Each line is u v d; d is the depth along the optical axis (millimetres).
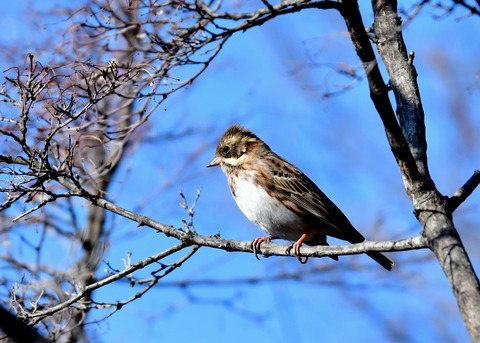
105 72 11266
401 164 9227
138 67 12391
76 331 12992
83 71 11852
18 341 5961
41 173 11195
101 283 11531
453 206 9250
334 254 10953
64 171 11391
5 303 12984
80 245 15547
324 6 9859
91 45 13055
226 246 12031
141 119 13359
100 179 14727
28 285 12805
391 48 10492
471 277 8328
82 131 13258
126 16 14250
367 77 8969
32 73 11172
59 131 12453
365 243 10078
